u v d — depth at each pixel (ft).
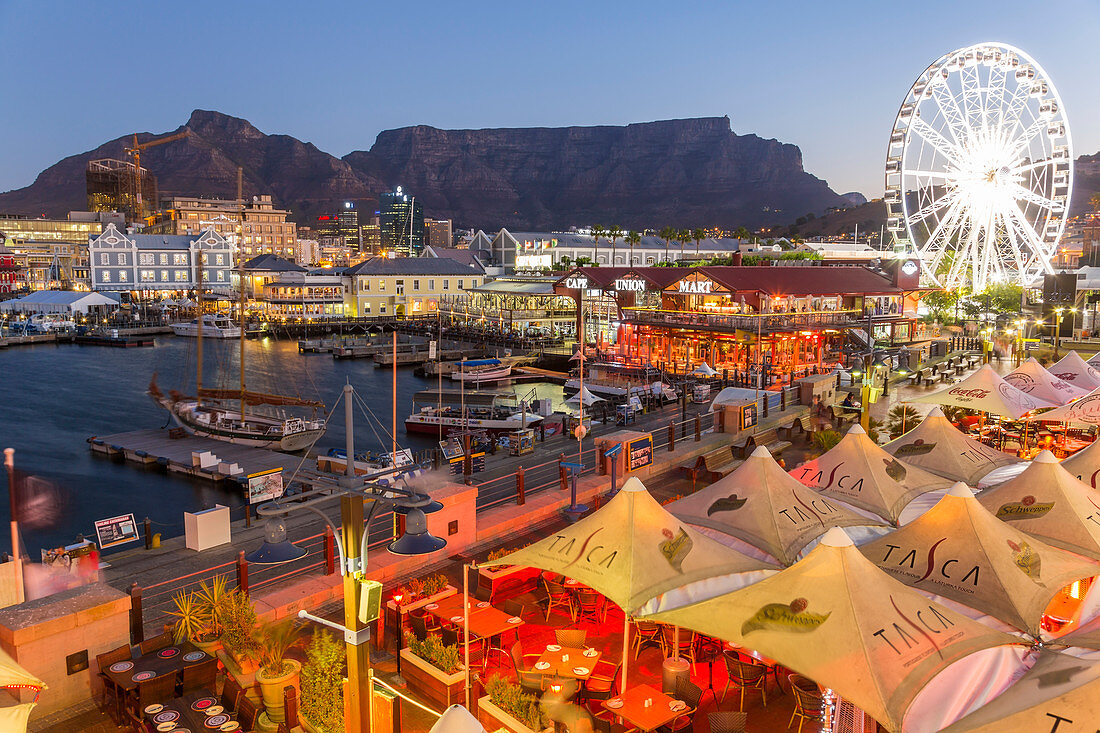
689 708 43.11
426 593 57.57
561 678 44.96
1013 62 251.80
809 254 459.32
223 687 46.91
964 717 32.35
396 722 39.70
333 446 184.65
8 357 354.74
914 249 285.43
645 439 106.22
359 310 483.10
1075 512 57.16
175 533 120.47
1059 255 560.61
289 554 35.09
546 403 178.19
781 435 126.21
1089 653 38.86
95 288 504.43
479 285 499.10
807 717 44.01
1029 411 106.32
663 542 49.93
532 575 65.82
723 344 231.50
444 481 96.53
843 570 40.88
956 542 48.55
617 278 297.74
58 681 46.80
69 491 143.84
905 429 126.93
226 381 276.21
